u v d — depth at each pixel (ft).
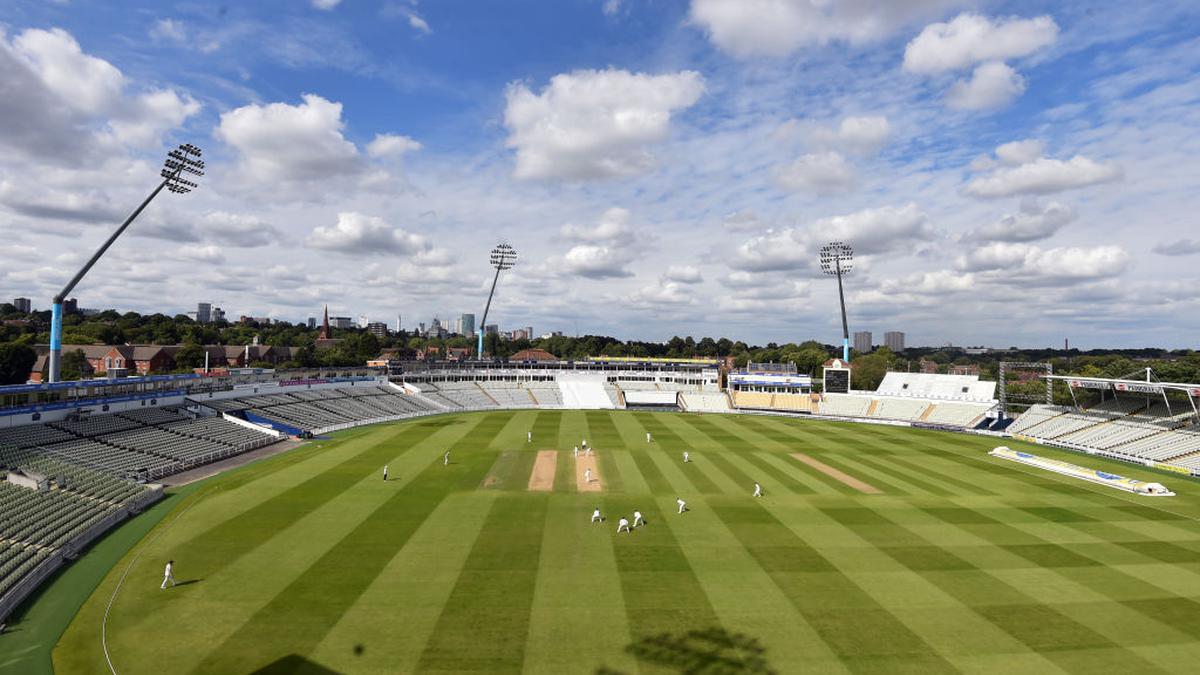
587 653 73.87
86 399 177.78
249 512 128.77
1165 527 130.52
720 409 377.50
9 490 115.44
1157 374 385.29
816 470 186.60
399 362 410.52
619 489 155.02
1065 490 164.96
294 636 76.79
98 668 69.00
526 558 104.94
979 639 79.41
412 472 169.99
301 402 274.57
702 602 88.69
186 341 506.89
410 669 69.72
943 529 126.11
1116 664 74.02
